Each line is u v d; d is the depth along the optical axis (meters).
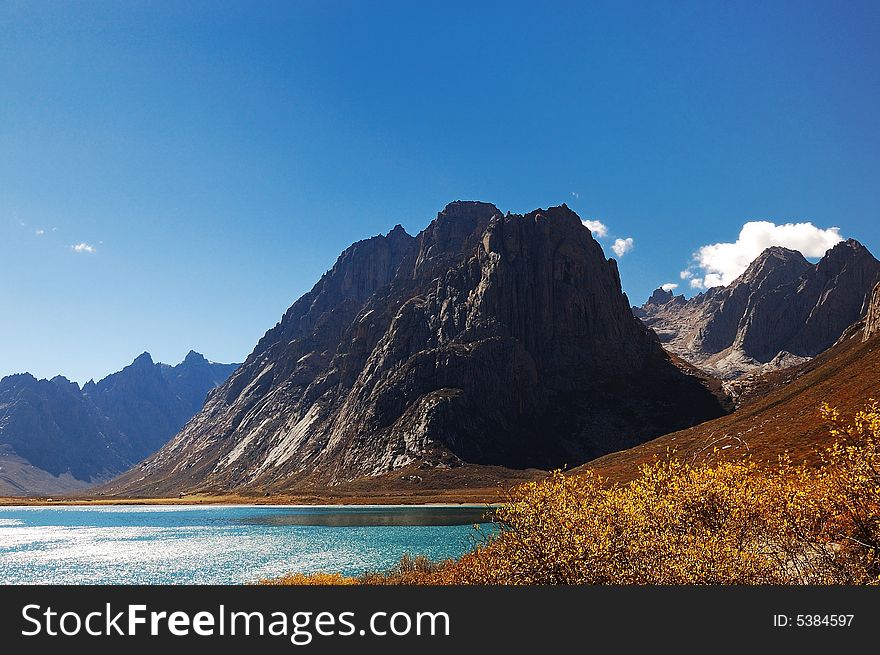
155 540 104.38
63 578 63.72
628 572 20.09
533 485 22.08
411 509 182.75
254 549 87.69
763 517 21.09
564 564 20.55
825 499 19.45
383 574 48.62
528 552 21.25
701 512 21.56
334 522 139.12
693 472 22.36
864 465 18.61
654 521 21.25
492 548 23.53
